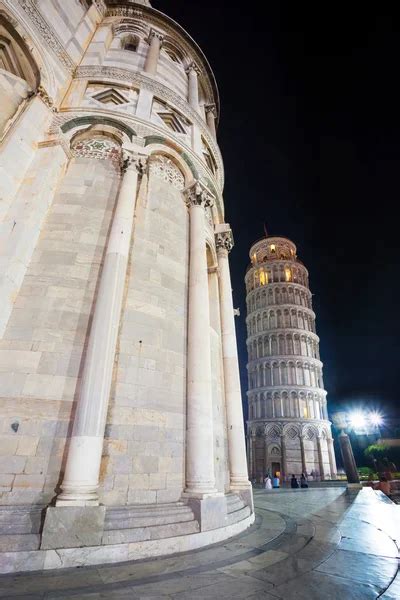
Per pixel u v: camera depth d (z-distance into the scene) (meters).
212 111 19.73
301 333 56.62
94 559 4.86
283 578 4.29
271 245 68.12
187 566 4.81
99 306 7.06
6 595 3.65
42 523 5.05
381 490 19.11
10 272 7.11
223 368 11.46
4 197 7.95
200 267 9.77
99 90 12.28
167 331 8.38
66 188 9.27
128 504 6.03
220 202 15.02
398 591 3.83
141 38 16.88
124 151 10.05
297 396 51.06
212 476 7.07
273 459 47.41
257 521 8.84
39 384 6.39
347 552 5.57
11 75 10.12
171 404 7.55
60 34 12.55
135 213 9.51
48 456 5.89
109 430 6.42
